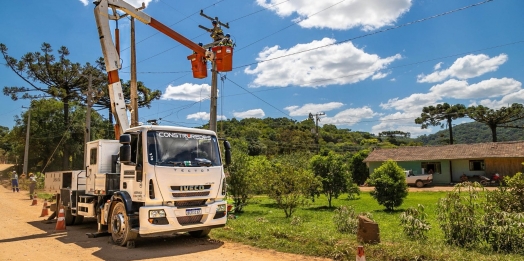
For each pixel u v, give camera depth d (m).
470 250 8.28
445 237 9.30
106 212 10.21
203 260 7.87
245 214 18.34
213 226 9.55
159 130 9.33
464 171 39.41
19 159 52.06
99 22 12.33
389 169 20.28
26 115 46.09
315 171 22.48
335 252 7.81
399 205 19.83
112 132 51.34
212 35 16.12
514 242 8.13
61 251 8.99
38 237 11.02
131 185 9.31
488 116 56.16
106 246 9.50
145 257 8.22
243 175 18.56
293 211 18.36
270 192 17.11
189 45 14.73
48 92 45.09
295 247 8.61
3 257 8.38
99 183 11.12
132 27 13.84
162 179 8.81
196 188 9.30
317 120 58.19
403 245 8.01
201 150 9.82
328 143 75.44
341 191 22.42
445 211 9.27
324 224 14.09
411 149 44.12
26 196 27.17
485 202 9.30
